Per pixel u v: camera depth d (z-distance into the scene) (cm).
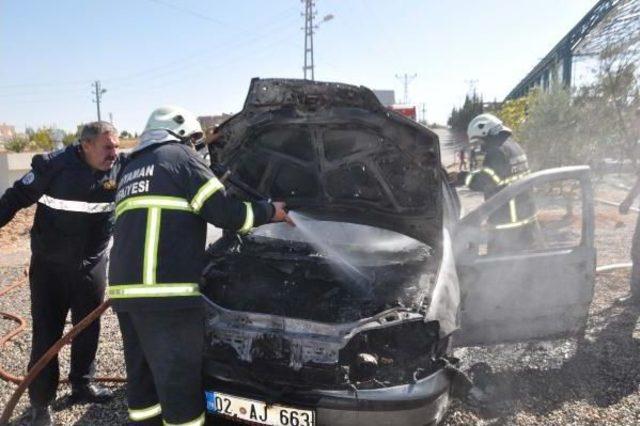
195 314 258
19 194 312
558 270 383
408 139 321
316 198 379
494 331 378
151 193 253
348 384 260
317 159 354
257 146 359
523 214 434
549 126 1210
